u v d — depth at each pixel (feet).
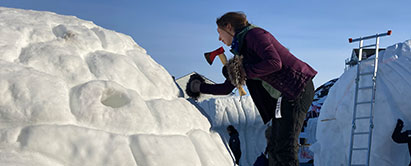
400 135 14.07
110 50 5.95
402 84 15.25
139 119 4.83
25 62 4.70
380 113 15.57
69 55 5.11
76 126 4.33
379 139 15.30
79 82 4.90
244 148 33.60
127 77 5.47
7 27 5.10
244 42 6.88
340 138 18.31
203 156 5.35
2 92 4.13
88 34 5.83
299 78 6.66
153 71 6.28
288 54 6.81
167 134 5.14
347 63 18.95
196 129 5.88
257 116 34.30
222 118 34.17
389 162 14.90
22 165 3.74
